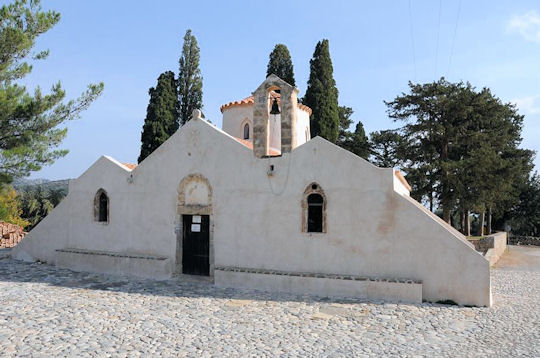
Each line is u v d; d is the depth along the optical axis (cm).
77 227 1666
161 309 1023
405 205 1140
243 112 1870
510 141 3497
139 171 1543
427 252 1109
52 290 1230
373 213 1171
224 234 1363
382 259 1155
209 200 1400
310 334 834
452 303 1077
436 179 2761
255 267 1307
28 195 5547
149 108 2911
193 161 1442
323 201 1234
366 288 1128
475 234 4588
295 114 1322
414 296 1085
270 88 1377
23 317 940
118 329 860
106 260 1516
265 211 1309
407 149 2980
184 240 1461
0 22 1709
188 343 777
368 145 3322
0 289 1233
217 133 1409
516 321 937
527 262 2322
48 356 703
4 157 1717
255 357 708
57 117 1809
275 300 1113
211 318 945
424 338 814
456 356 721
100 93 1902
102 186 1620
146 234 1507
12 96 1736
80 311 998
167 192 1482
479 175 2636
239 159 1363
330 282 1165
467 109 2720
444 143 2919
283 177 1295
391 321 924
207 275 1420
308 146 1269
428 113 2945
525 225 4300
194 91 3462
